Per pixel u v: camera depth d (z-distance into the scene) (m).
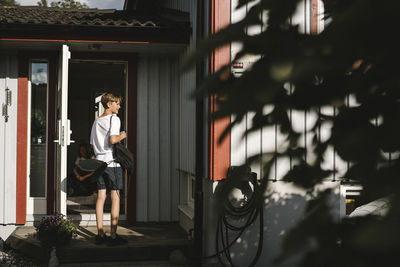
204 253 5.53
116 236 5.55
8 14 6.85
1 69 6.70
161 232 6.31
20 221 6.64
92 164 5.37
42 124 6.81
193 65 0.58
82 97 11.94
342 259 0.50
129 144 6.98
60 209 6.04
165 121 7.08
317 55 0.52
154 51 6.88
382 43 0.50
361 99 0.60
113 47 6.61
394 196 0.51
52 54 6.79
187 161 6.38
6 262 5.75
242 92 0.56
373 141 0.56
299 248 0.54
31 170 6.77
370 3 0.46
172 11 7.05
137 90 7.02
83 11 8.34
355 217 0.55
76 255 5.39
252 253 5.17
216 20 4.79
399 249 0.46
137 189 6.98
